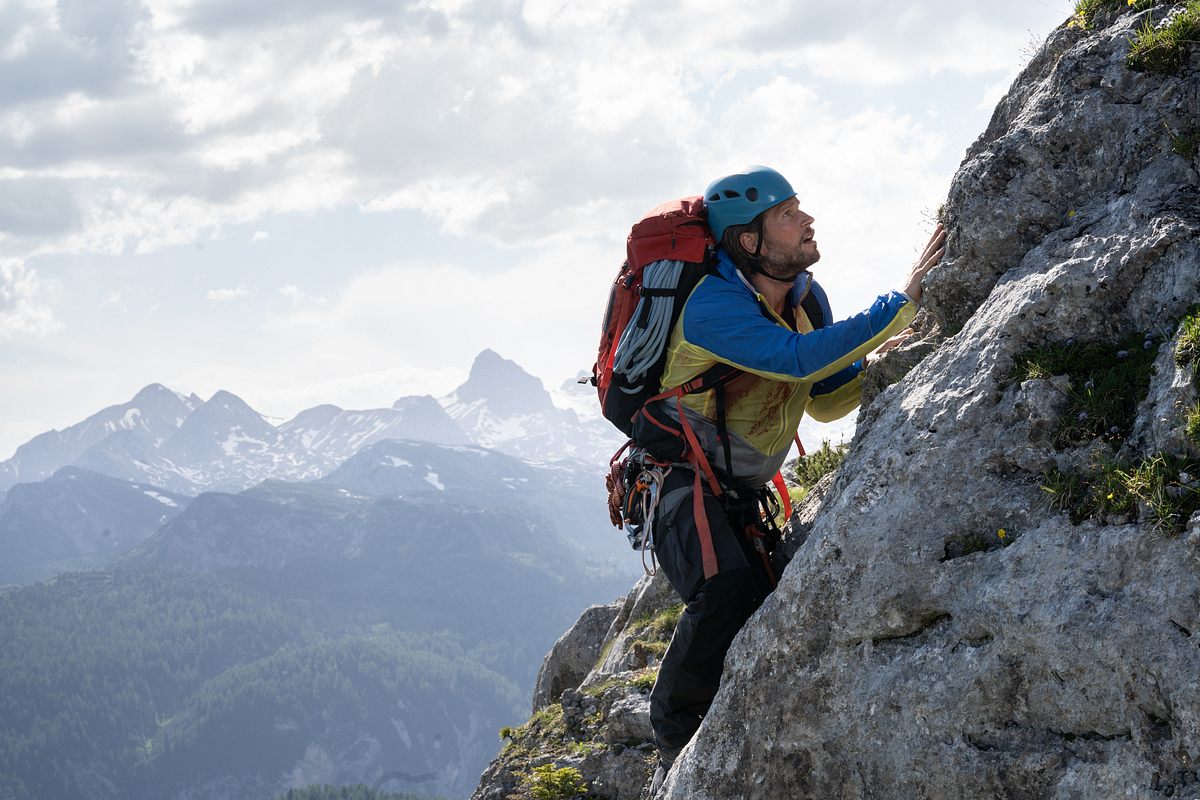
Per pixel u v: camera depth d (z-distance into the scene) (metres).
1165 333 3.98
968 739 3.92
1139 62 4.65
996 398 4.31
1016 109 5.54
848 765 4.30
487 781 9.39
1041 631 3.70
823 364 4.68
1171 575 3.43
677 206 5.13
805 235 5.05
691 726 5.33
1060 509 3.89
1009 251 4.93
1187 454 3.57
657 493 5.09
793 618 4.54
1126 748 3.47
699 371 4.94
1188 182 4.30
